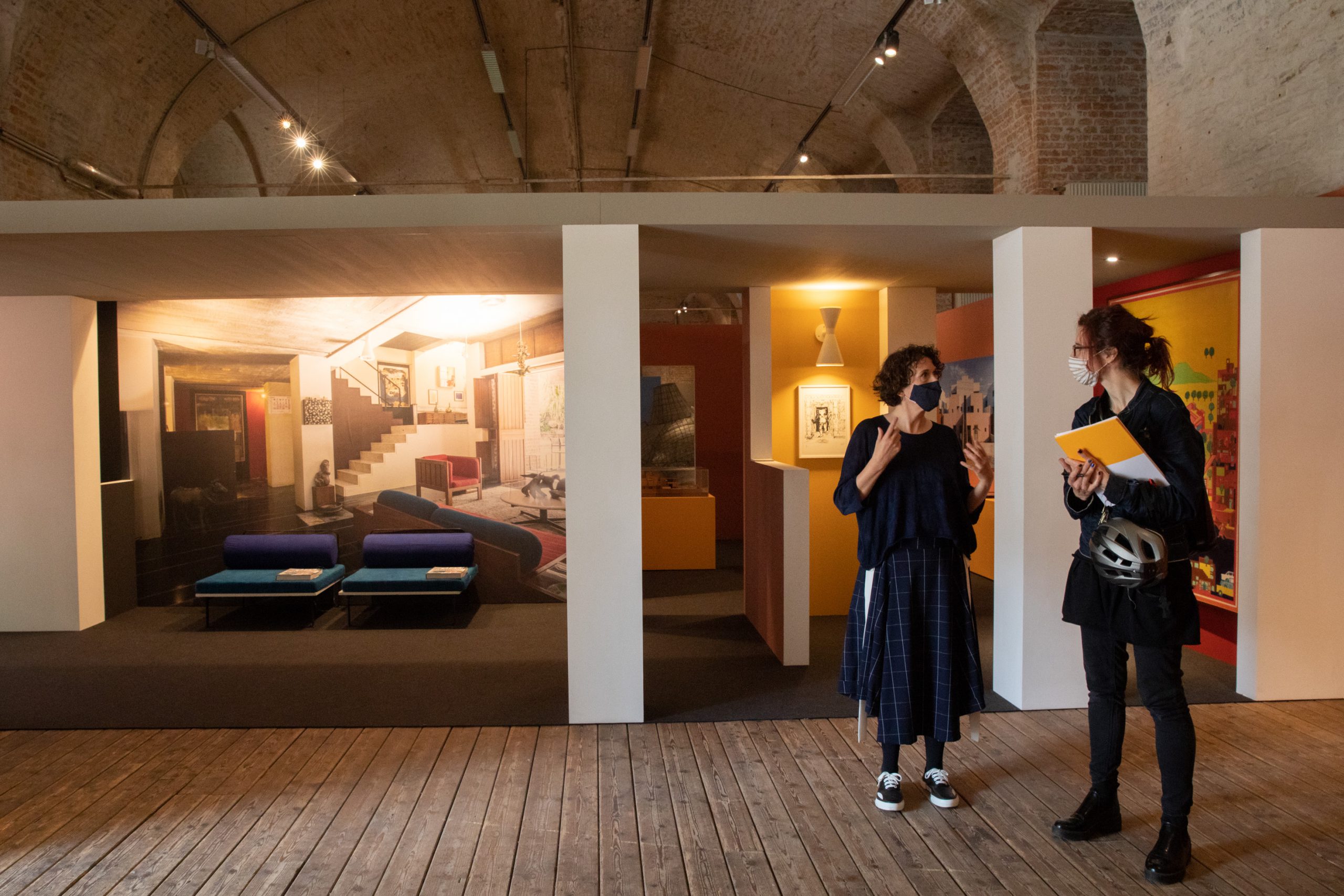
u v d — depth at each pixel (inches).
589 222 148.6
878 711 107.1
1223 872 93.6
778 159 547.8
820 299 248.4
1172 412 90.7
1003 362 158.1
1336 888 90.2
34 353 229.0
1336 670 154.6
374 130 485.7
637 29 420.5
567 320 147.6
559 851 100.1
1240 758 126.5
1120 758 102.3
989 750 131.9
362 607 257.0
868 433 108.4
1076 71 320.5
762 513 216.4
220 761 131.0
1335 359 151.8
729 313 802.8
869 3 348.5
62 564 229.3
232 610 253.1
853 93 406.6
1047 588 150.5
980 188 440.1
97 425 238.5
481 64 456.8
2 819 110.5
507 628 229.9
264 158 442.0
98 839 104.5
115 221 150.7
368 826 107.4
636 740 139.4
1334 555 153.2
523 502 264.4
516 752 134.0
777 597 196.2
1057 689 151.4
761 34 405.1
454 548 251.9
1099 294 231.5
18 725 148.6
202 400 256.5
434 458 265.6
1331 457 152.0
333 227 149.8
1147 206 152.3
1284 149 187.5
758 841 102.3
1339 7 171.9
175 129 354.6
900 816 108.8
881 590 106.7
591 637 147.6
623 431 147.9
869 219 152.4
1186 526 93.3
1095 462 91.3
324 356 262.7
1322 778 119.2
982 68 339.9
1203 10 211.6
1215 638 188.2
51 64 268.5
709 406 433.4
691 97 496.1
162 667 189.0
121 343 248.1
